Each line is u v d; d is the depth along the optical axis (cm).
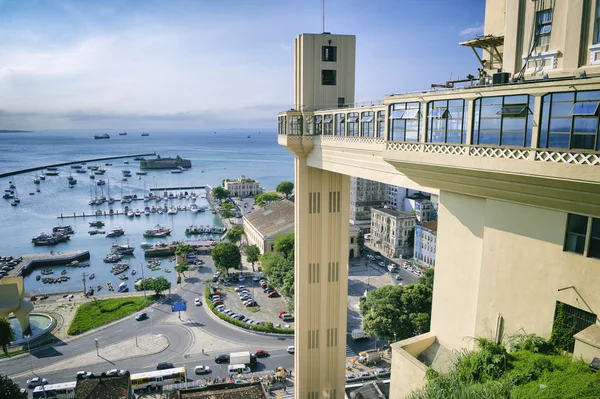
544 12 2412
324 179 5306
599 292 1925
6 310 7262
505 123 2134
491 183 2280
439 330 2869
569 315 2067
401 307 8950
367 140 3694
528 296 2227
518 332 2292
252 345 10106
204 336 10562
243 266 16175
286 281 11544
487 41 3231
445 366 2686
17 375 8925
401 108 2850
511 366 2178
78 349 9975
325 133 4747
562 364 2031
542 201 2088
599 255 1927
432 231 14975
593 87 1750
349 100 5356
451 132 2453
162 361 9444
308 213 5347
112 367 9212
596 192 1803
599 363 1914
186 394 6912
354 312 11688
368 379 8438
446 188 2688
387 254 17162
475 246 2544
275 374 8694
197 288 13950
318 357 5662
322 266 5472
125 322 11412
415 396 2406
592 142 1789
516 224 2250
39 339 10450
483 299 2467
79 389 7150
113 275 15700
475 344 2505
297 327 5603
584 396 1827
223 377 8681
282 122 5378
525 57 2523
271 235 16000
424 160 2641
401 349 2803
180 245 17075
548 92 1916
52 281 14988
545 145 1970
